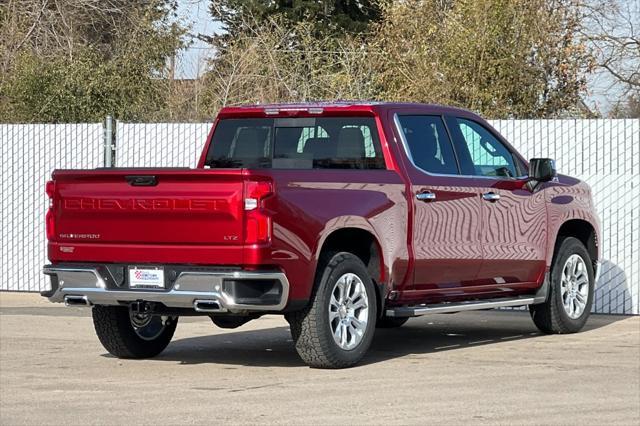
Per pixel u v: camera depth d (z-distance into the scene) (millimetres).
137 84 31812
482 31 27406
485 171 14180
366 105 13109
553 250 14914
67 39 36656
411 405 10023
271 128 13656
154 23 35250
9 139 20516
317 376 11648
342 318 12133
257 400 10297
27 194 20391
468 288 13781
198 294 11555
